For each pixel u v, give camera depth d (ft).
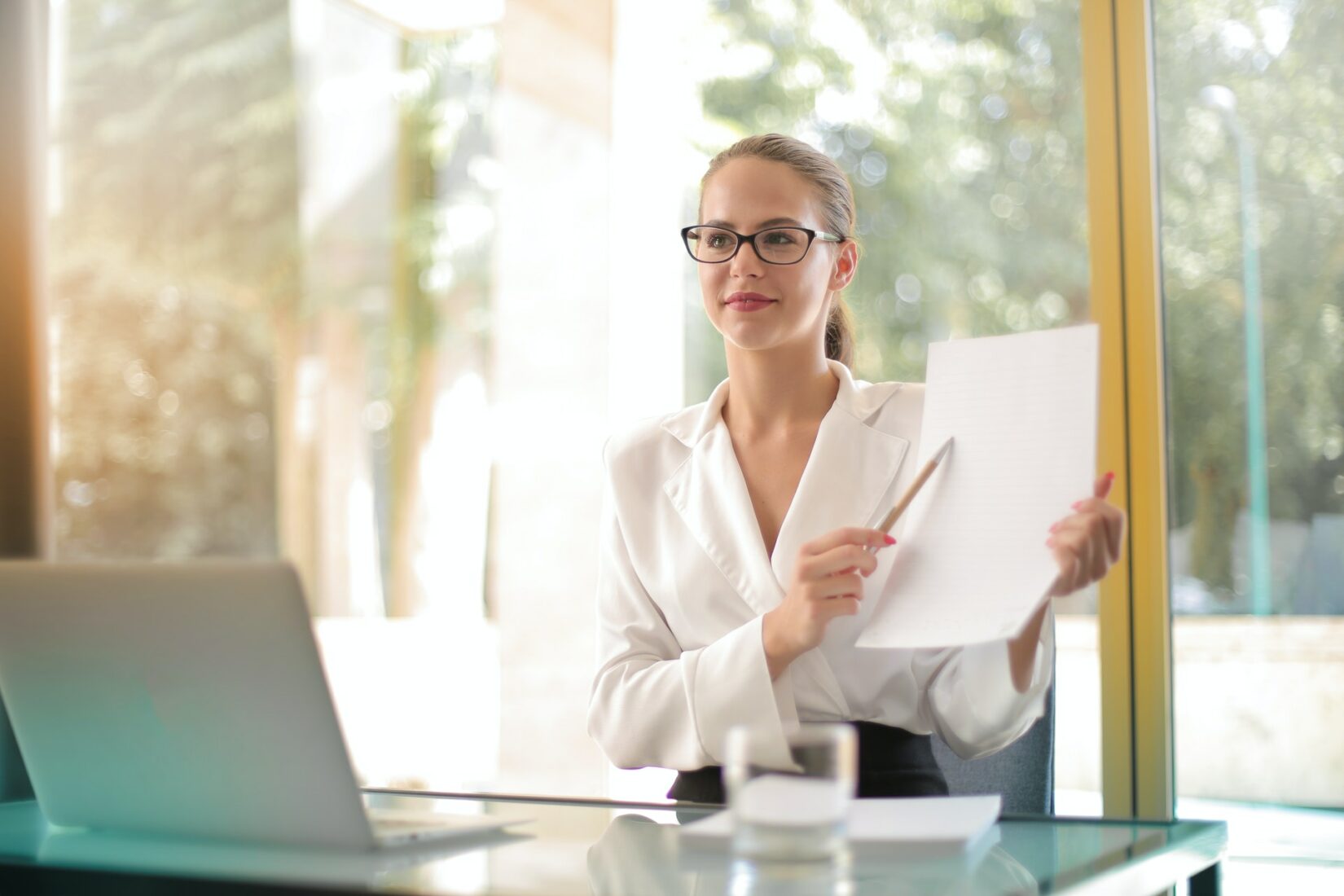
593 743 10.74
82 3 17.71
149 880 2.75
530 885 2.52
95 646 3.04
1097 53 7.92
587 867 2.68
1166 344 7.79
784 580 4.54
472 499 15.94
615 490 5.04
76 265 17.69
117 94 17.63
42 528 5.02
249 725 2.90
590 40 11.31
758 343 4.62
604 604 4.95
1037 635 3.96
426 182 16.44
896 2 9.27
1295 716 7.44
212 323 17.39
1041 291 8.50
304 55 17.04
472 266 16.14
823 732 2.67
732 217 4.63
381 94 16.61
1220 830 3.24
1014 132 8.61
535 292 11.45
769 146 4.76
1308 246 7.53
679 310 11.06
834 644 4.36
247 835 3.03
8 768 4.47
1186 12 7.80
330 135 16.94
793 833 2.62
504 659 11.15
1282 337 7.56
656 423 5.16
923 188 9.04
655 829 3.17
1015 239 8.59
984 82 8.75
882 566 4.43
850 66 9.57
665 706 4.27
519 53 11.64
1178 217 7.79
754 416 4.92
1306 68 7.56
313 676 2.79
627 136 11.18
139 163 17.61
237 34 17.29
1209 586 7.63
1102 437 7.77
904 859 2.71
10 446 4.91
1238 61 7.69
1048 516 3.38
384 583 16.24
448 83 16.29
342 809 2.89
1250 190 7.64
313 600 16.51
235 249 17.31
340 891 2.52
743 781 2.65
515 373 11.45
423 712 14.26
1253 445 7.59
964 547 3.46
